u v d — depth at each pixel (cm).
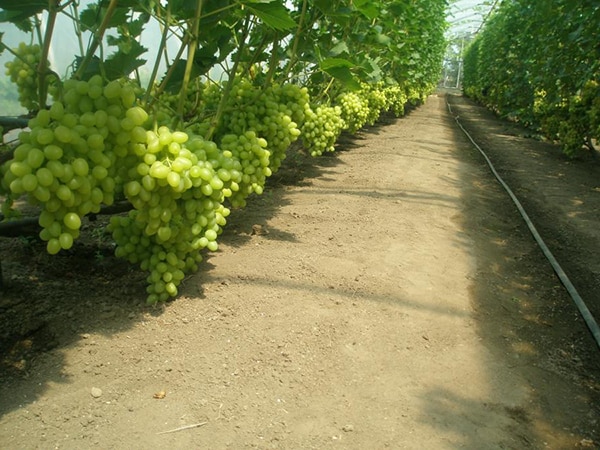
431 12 1197
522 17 1106
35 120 175
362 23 614
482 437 205
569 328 300
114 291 286
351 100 644
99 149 183
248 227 413
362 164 705
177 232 251
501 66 1462
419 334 274
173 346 244
